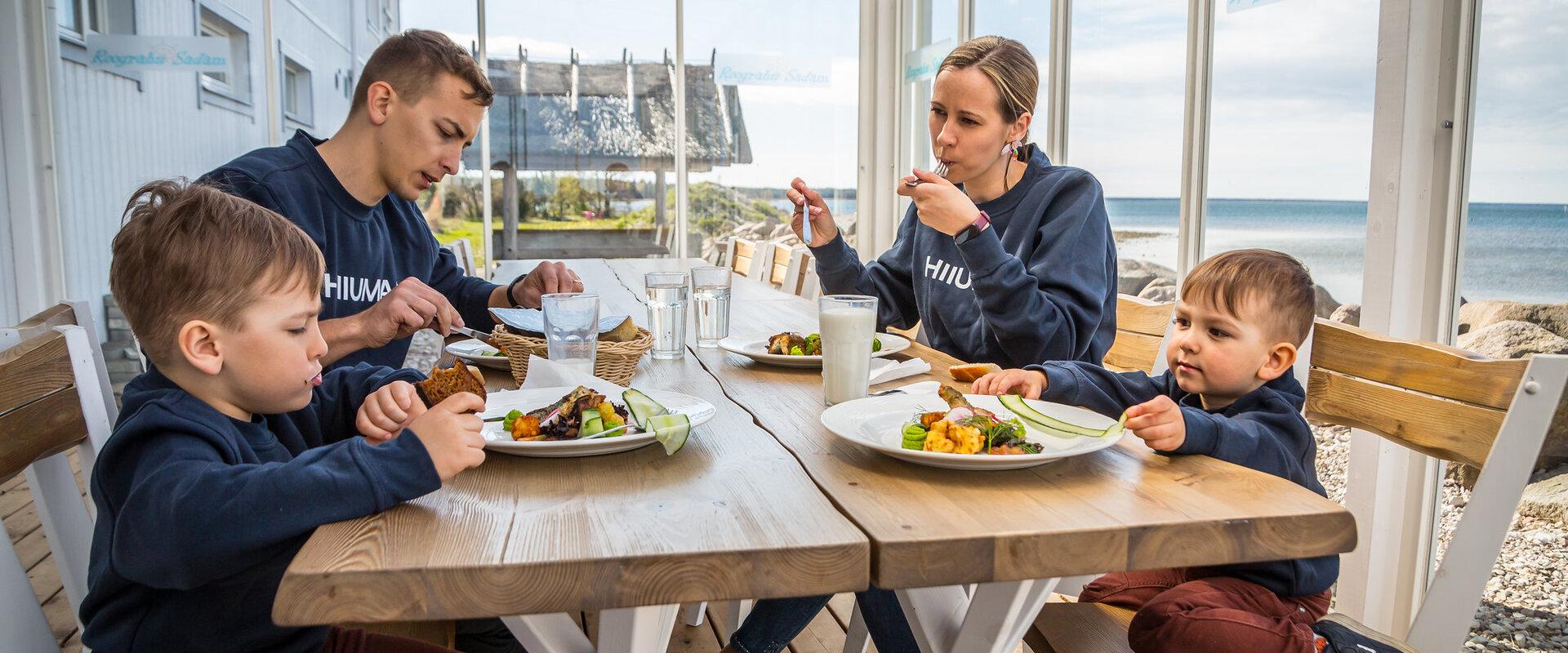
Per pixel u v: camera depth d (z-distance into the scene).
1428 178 1.94
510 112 5.27
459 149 1.73
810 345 1.58
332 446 0.84
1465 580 1.05
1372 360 1.25
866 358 1.24
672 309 1.66
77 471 3.28
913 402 1.16
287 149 1.66
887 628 1.26
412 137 1.66
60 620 2.09
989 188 1.88
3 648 0.89
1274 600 1.14
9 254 3.89
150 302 0.89
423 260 1.92
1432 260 1.96
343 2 5.02
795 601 1.34
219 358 0.91
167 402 0.89
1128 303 1.85
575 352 1.31
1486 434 1.08
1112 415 1.32
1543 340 1.75
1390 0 1.95
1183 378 1.34
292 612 0.67
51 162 3.94
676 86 5.44
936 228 1.53
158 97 4.19
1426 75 1.92
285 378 0.94
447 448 0.81
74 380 1.07
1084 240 1.68
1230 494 0.87
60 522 1.07
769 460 0.97
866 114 5.59
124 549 0.80
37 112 3.90
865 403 1.14
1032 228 1.77
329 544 0.73
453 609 0.69
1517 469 1.02
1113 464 0.97
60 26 3.96
